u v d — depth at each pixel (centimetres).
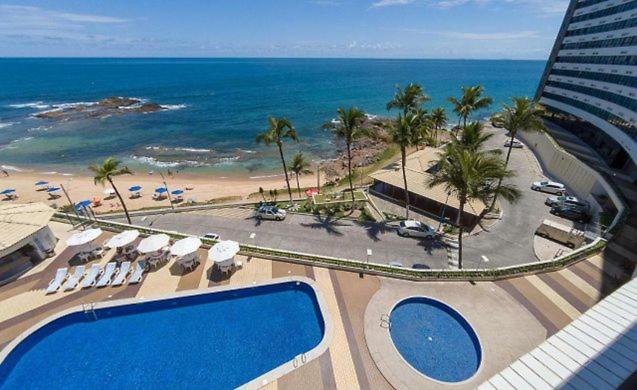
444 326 2141
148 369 1903
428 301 2325
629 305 1280
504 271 2522
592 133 5450
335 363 1845
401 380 1756
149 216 4084
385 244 3319
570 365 1078
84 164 7312
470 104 5266
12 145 8512
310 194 4584
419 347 1992
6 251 2492
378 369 1816
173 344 2061
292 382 1741
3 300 2366
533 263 2580
